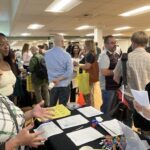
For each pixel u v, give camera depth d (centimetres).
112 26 934
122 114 185
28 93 442
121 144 122
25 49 566
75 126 161
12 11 669
